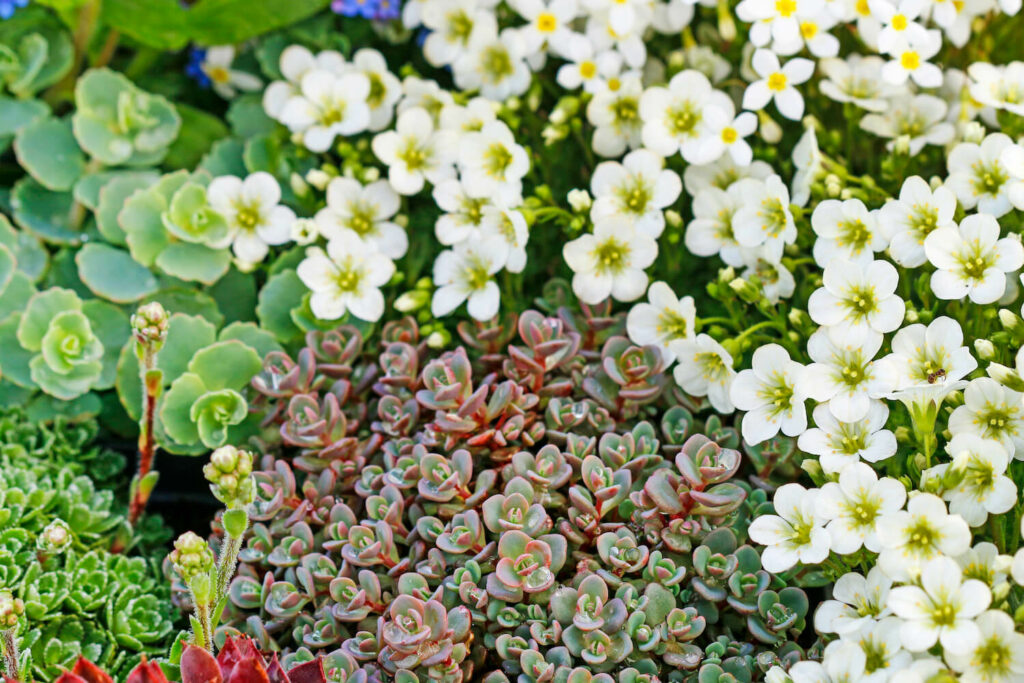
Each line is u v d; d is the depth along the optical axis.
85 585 0.56
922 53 0.57
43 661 0.54
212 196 0.60
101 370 0.59
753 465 0.57
